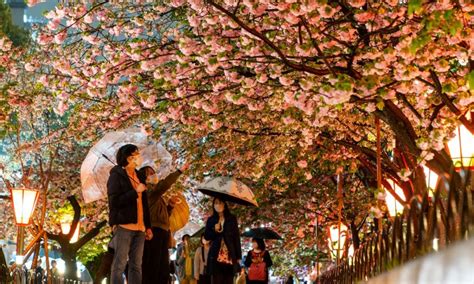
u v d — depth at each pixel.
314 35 12.83
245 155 22.89
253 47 13.87
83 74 17.92
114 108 19.05
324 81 13.00
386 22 12.84
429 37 9.55
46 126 38.00
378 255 8.20
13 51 19.55
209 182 20.38
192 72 16.81
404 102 14.62
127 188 12.91
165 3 17.14
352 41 13.99
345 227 28.50
